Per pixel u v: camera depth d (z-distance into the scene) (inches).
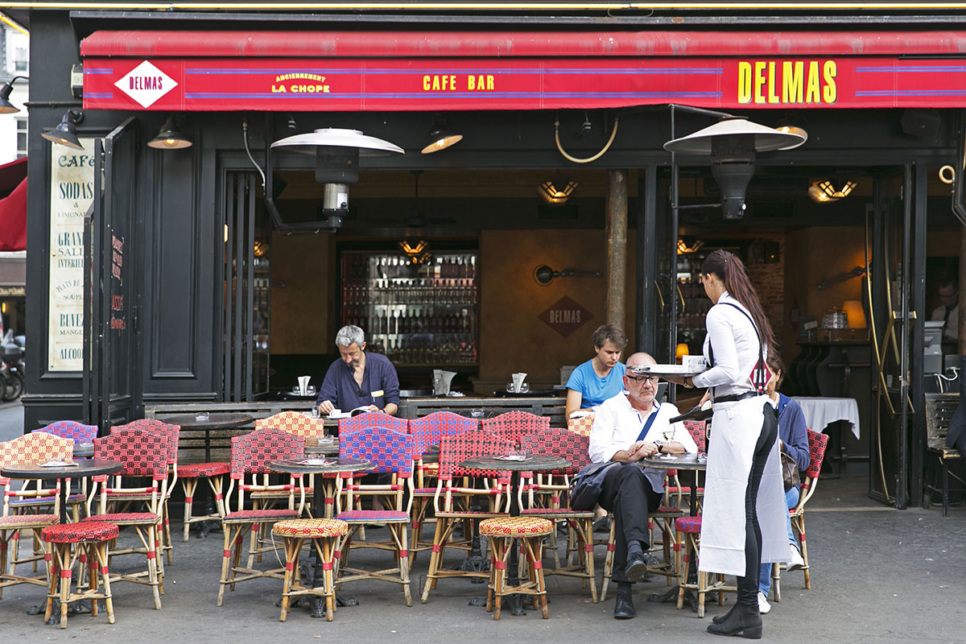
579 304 587.8
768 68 318.0
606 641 203.0
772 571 237.9
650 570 238.7
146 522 232.5
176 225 342.3
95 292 289.1
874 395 375.2
